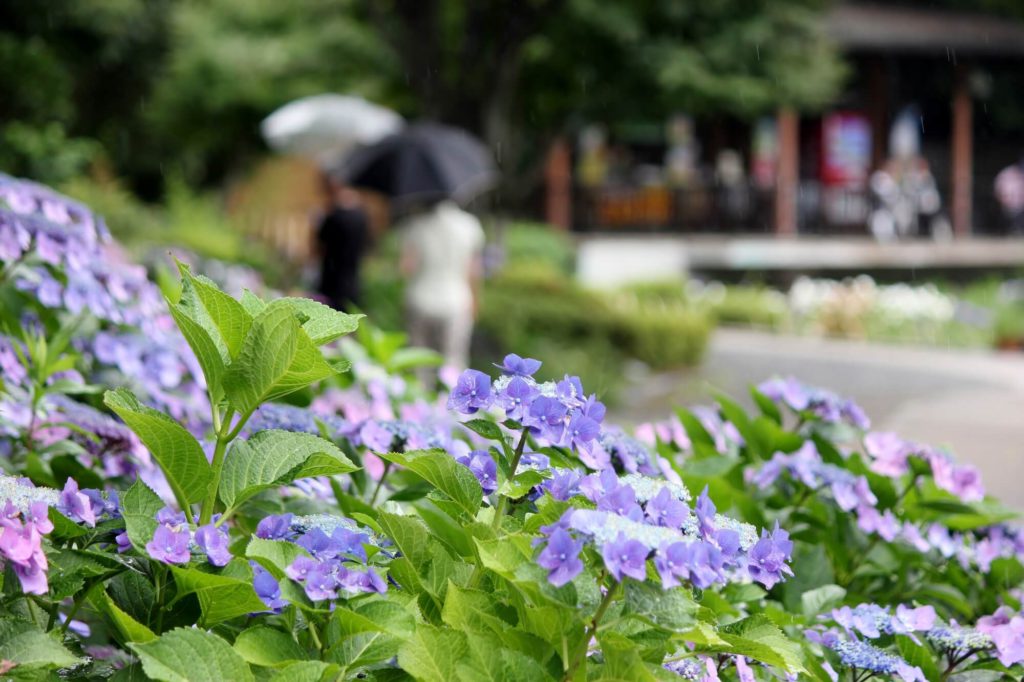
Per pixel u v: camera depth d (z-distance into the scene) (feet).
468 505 6.40
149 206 81.10
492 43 62.69
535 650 5.76
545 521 6.21
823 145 115.75
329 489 8.55
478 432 6.41
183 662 5.35
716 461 10.43
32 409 9.57
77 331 11.21
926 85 118.42
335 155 59.36
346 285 36.60
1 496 5.95
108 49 74.02
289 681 5.44
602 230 100.12
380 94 78.84
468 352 47.03
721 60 67.46
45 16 51.88
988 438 35.14
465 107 61.77
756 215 103.35
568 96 74.38
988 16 119.65
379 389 12.03
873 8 116.06
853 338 68.49
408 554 6.34
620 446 8.30
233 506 6.26
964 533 10.70
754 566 6.18
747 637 6.31
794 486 10.28
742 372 50.11
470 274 34.83
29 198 10.23
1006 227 115.96
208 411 11.55
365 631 5.71
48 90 41.16
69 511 6.15
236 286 31.35
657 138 111.65
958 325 69.72
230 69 81.00
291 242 56.90
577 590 5.46
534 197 99.45
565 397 6.37
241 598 5.78
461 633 5.71
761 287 91.20
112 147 88.12
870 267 98.84
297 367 6.04
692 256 92.89
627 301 54.03
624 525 5.40
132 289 11.74
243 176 88.07
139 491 6.07
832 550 9.98
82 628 7.25
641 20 67.36
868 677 7.39
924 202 110.73
